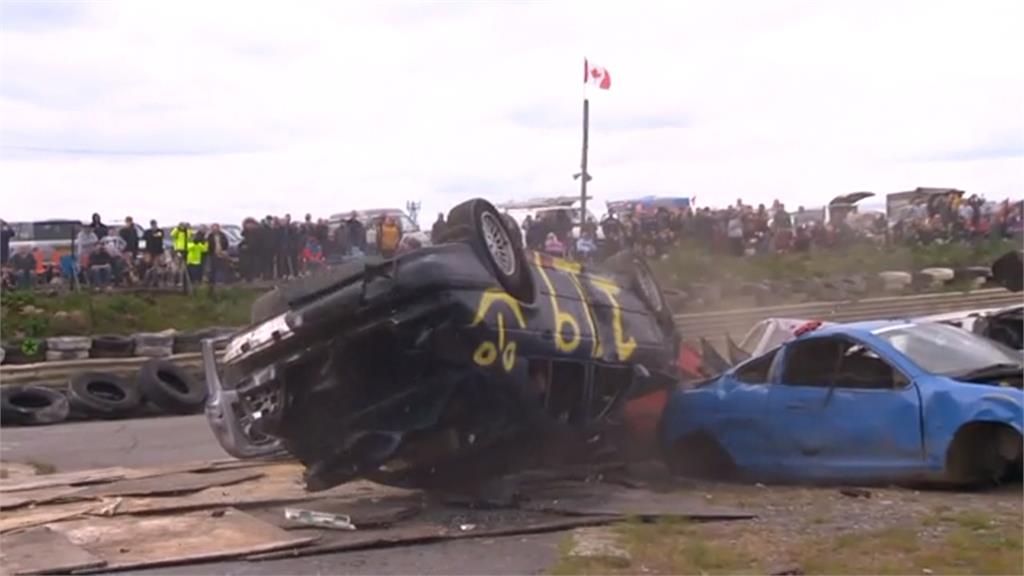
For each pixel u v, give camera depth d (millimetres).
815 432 9711
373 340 8133
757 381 10344
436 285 7926
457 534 7801
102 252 26594
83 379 18688
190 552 7301
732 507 8594
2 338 22594
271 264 27156
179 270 26734
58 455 13844
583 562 6824
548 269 9203
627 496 9234
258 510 8922
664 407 10852
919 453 9070
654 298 10695
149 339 22188
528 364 8539
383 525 8102
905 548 7055
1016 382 9297
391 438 8352
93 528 8109
